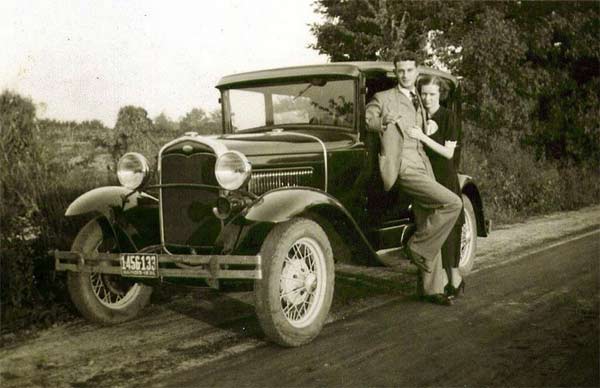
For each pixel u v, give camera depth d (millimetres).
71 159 6578
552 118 16812
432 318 4664
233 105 5887
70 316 4832
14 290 4812
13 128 5086
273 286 3898
